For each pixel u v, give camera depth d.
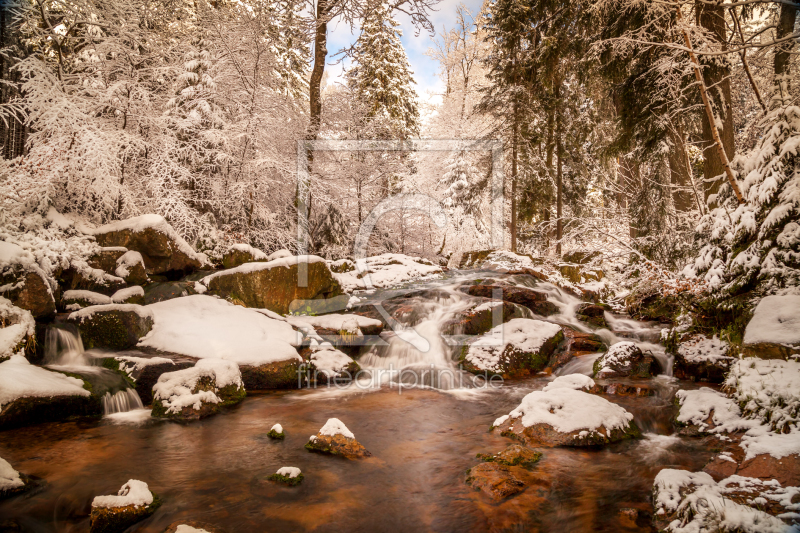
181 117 11.62
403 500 3.70
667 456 4.48
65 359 6.39
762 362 5.13
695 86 10.22
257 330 7.77
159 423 5.43
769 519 2.81
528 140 18.81
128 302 7.65
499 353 8.14
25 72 8.90
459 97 24.70
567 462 4.36
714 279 7.23
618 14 11.77
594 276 15.78
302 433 5.27
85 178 8.79
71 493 3.71
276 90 14.67
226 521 3.34
